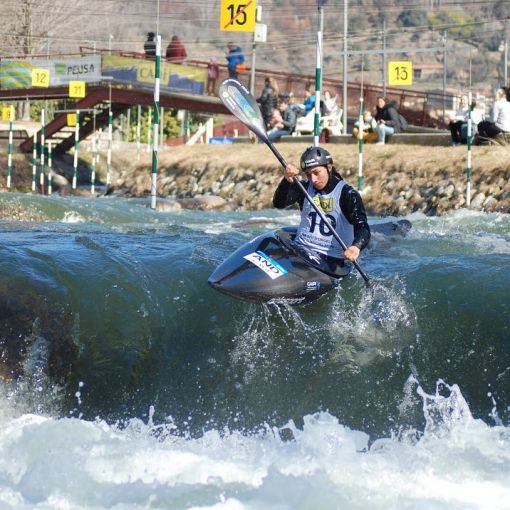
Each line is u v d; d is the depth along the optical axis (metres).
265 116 69.75
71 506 14.11
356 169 55.41
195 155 67.81
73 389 19.42
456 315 19.78
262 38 70.06
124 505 14.05
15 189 69.25
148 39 70.19
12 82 72.06
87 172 75.75
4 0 99.88
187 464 15.41
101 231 28.81
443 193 49.06
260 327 20.41
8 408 18.80
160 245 24.67
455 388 18.38
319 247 20.86
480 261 21.80
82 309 20.69
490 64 158.12
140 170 70.19
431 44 176.00
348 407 18.70
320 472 14.98
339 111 71.75
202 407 19.27
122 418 19.12
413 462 15.38
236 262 20.41
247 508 13.94
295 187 21.30
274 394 19.20
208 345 20.31
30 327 19.98
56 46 106.75
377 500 14.05
